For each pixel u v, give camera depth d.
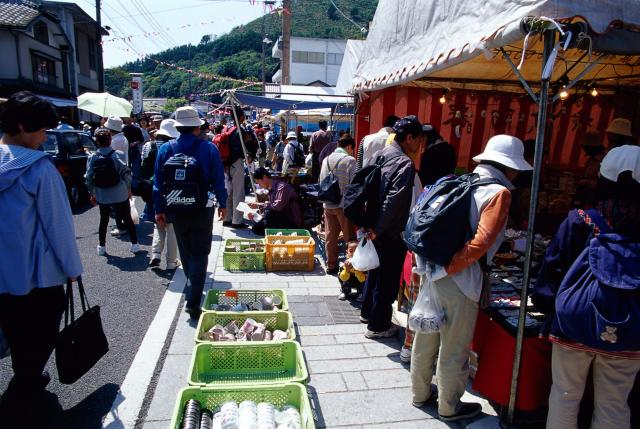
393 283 3.71
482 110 7.02
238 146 7.32
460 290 2.55
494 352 2.77
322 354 3.60
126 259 6.10
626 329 1.93
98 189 5.98
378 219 3.39
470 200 2.48
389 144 3.87
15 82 20.64
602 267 1.99
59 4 26.09
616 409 2.17
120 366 3.47
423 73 3.68
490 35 2.60
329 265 5.52
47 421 2.80
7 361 3.53
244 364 3.19
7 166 2.42
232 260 5.54
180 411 2.50
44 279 2.56
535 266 3.71
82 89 29.64
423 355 2.83
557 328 2.18
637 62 4.98
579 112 7.15
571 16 2.21
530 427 2.77
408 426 2.77
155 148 6.24
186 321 4.15
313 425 2.37
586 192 4.40
